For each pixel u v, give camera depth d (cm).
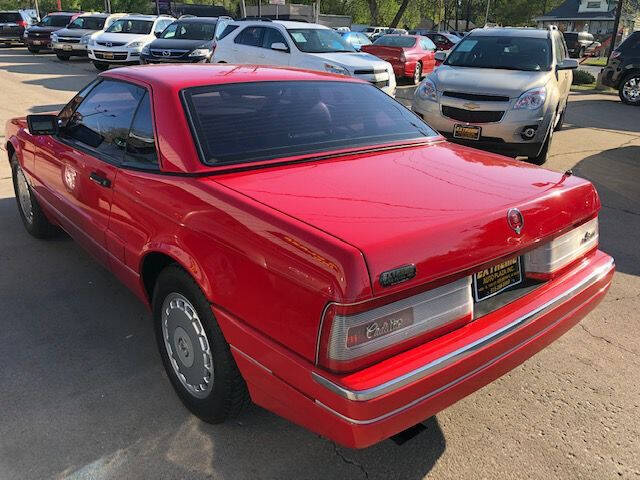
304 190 246
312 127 307
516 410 293
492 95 729
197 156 267
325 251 195
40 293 401
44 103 1160
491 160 310
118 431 270
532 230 242
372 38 3094
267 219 218
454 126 749
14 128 487
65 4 5691
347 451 262
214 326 243
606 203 643
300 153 287
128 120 313
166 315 282
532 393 306
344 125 319
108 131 331
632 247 515
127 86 326
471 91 739
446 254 210
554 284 264
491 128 727
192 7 3000
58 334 350
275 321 213
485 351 222
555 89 766
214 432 271
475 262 220
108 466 249
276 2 2617
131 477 243
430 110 770
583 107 1398
